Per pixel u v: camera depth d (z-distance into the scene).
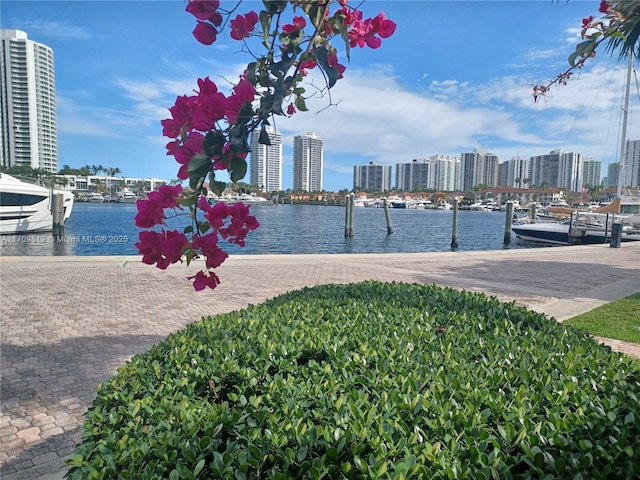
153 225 1.58
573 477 1.47
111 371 4.58
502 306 4.28
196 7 1.54
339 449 1.61
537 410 1.98
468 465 1.53
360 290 4.99
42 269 10.90
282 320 3.52
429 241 32.25
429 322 3.61
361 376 2.38
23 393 4.07
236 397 2.18
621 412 1.97
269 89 1.63
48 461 3.07
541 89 3.78
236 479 1.53
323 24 1.66
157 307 7.32
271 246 27.58
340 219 58.56
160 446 1.69
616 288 9.16
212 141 1.40
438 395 2.08
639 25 3.24
